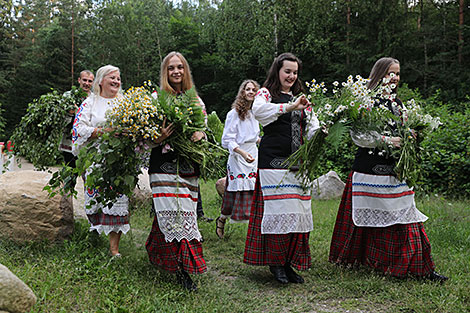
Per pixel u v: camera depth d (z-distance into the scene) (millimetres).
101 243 4621
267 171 3752
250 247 3838
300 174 3734
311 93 3811
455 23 19000
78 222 4957
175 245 3545
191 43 31750
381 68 3990
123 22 33281
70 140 5391
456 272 3871
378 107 3693
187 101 3625
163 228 3527
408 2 22000
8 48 39719
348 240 4023
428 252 3779
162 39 32219
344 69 20656
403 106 4016
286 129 3754
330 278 3869
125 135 3439
